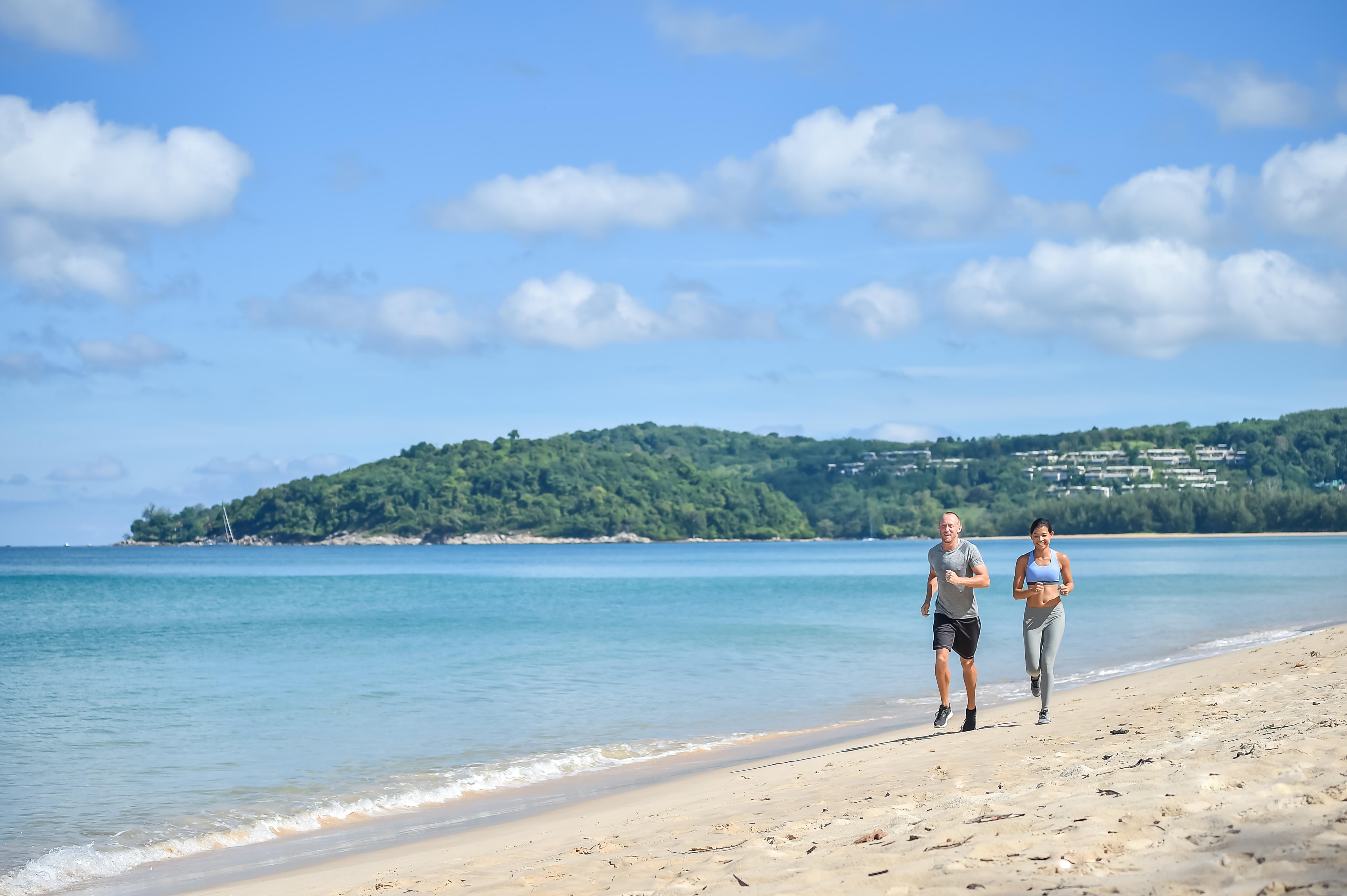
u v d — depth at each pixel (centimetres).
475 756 1199
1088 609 3191
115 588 6216
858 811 618
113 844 859
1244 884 335
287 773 1123
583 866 556
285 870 753
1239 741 671
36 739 1330
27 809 980
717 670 1942
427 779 1082
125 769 1148
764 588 5369
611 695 1644
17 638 2877
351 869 687
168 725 1423
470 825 870
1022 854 424
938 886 390
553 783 1047
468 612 3825
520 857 634
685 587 5684
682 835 625
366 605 4334
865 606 3847
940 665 989
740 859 505
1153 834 429
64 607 4375
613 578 7331
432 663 2128
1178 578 5175
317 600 4806
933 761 839
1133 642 2236
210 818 943
